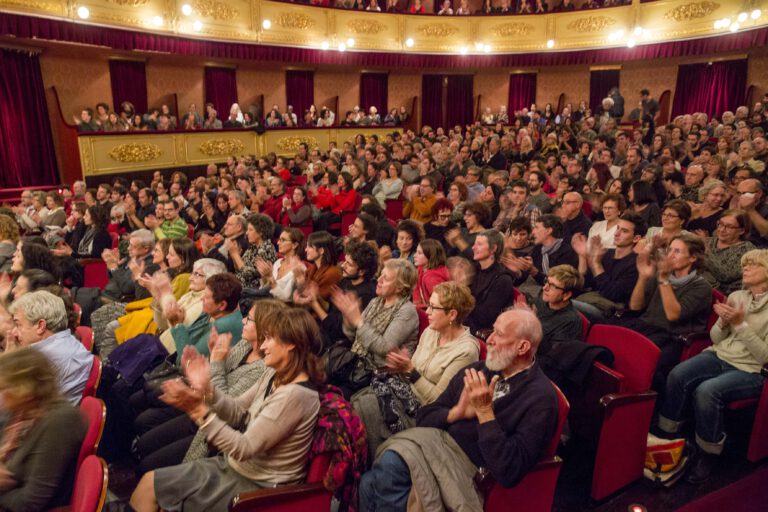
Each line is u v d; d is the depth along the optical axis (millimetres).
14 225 5012
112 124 11086
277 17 13508
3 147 10367
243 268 4656
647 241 4215
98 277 5508
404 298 3129
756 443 2857
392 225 5613
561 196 6391
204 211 7492
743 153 7078
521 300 3654
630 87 15609
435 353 2748
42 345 2590
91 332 3271
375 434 2551
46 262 4121
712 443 2848
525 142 10562
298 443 2006
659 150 8695
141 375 3139
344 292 3297
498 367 2240
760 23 11547
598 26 14438
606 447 2570
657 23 13477
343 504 2145
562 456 3045
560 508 2645
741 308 2918
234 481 2059
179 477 2061
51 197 7238
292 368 2064
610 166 7891
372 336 2943
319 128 14352
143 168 11203
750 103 13281
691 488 2762
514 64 15562
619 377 2604
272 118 13969
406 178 9016
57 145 11297
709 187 4895
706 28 12617
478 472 2092
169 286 3473
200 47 12188
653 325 3355
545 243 4398
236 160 11812
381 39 15203
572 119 15086
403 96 17547
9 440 1906
